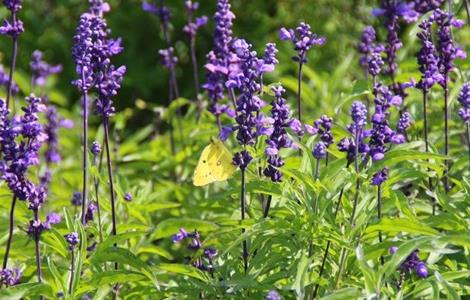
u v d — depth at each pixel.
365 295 7.74
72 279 8.52
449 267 9.31
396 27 11.10
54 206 12.81
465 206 9.30
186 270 8.66
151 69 22.12
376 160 8.36
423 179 10.65
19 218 10.61
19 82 17.11
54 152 14.12
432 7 11.06
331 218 8.57
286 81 14.62
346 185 8.41
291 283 8.49
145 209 11.19
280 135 8.56
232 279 8.52
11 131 8.38
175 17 21.92
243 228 8.98
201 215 11.88
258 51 21.02
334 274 8.69
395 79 11.67
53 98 17.17
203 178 8.87
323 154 8.48
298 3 21.11
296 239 8.66
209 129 12.86
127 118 19.86
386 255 9.09
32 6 22.94
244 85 8.44
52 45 22.69
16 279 9.20
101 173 11.72
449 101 10.68
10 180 8.39
